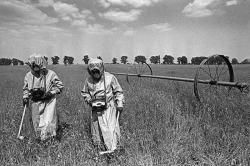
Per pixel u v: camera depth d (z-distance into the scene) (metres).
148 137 4.71
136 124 5.50
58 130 5.57
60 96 9.18
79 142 4.75
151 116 6.01
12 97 9.02
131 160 3.96
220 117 5.84
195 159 4.18
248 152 4.03
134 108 6.80
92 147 4.69
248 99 6.87
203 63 7.98
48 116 5.16
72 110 7.16
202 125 5.38
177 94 8.49
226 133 4.80
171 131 4.90
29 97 5.38
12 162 4.02
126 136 4.89
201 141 4.53
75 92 10.09
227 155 4.04
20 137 4.83
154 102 7.19
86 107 7.11
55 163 3.98
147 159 3.94
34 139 4.87
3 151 4.38
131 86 12.49
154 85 12.26
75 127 5.61
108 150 4.47
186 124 5.27
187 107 6.52
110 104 4.82
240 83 7.94
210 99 7.19
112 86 4.91
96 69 4.69
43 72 5.31
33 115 5.21
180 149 4.18
